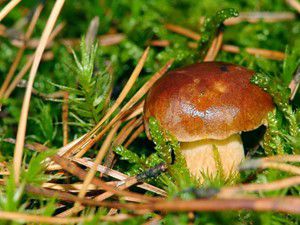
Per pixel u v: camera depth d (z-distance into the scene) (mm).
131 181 178
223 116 176
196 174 192
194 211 155
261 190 155
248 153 205
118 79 267
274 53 267
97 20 260
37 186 165
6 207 151
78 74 206
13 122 243
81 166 202
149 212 163
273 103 186
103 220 155
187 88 181
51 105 244
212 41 245
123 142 221
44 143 218
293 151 179
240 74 185
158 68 256
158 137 185
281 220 155
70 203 179
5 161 197
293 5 275
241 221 161
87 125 213
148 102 192
